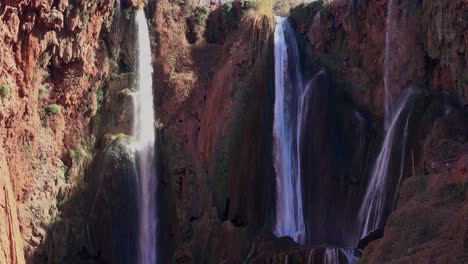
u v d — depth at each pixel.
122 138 32.28
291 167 32.59
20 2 26.98
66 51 30.25
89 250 30.17
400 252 16.33
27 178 28.45
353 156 30.59
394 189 26.91
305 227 31.17
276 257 27.12
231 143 32.25
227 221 31.03
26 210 27.94
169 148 33.50
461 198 17.72
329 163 31.16
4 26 26.59
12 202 25.52
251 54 33.44
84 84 31.53
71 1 29.78
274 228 31.72
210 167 32.69
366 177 29.81
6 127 26.88
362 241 25.30
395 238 17.09
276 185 32.28
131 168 32.06
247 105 32.53
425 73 27.78
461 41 25.19
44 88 30.08
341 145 31.25
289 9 37.66
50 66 30.34
